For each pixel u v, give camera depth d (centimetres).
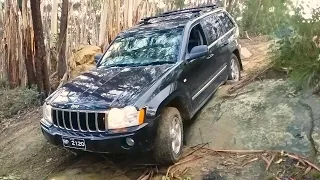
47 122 438
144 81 426
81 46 980
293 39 567
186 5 1464
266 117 479
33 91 873
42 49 873
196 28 550
